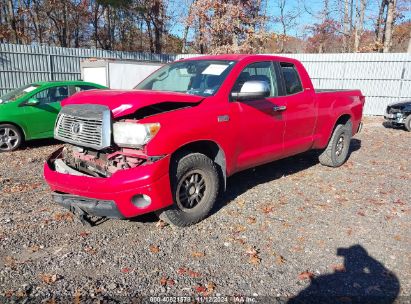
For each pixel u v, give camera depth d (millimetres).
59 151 4406
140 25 31781
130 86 16094
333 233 4000
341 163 6727
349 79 17938
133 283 3039
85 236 3842
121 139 3545
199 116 3910
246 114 4445
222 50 22938
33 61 17719
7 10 27266
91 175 3822
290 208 4680
